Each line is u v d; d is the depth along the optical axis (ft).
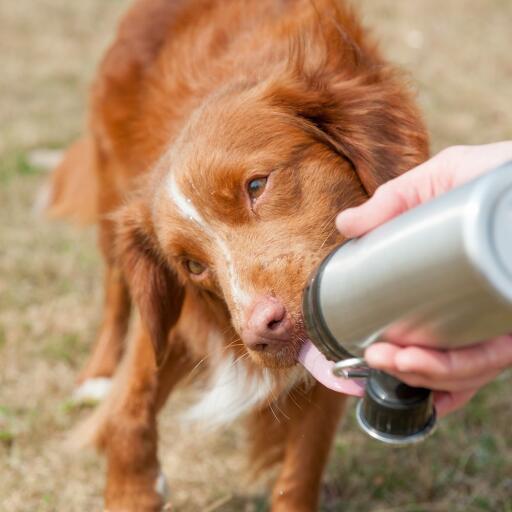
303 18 13.85
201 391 14.11
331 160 11.51
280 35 13.97
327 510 14.56
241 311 10.35
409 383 7.43
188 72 15.11
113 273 17.15
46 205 22.25
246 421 14.26
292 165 11.27
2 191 23.40
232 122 11.62
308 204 11.15
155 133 14.89
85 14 35.91
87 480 14.75
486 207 5.91
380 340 7.03
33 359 17.57
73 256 20.80
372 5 35.19
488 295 5.89
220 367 13.29
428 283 6.29
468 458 15.24
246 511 14.38
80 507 14.21
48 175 24.38
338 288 7.28
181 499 14.57
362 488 14.88
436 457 15.33
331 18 13.19
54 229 21.93
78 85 29.86
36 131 26.40
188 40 15.89
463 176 8.20
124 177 16.53
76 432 14.65
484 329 6.29
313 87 12.05
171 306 13.25
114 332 17.28
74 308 19.19
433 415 8.13
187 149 11.66
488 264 5.82
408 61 30.58
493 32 33.19
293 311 10.09
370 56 13.07
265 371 12.67
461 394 8.85
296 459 13.38
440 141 25.29
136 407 13.33
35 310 18.99
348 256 7.27
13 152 25.12
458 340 6.56
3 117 27.43
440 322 6.44
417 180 8.23
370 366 7.38
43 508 14.10
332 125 11.65
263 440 14.01
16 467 14.88
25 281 19.94
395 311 6.68
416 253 6.38
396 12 34.68
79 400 16.60
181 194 11.42
